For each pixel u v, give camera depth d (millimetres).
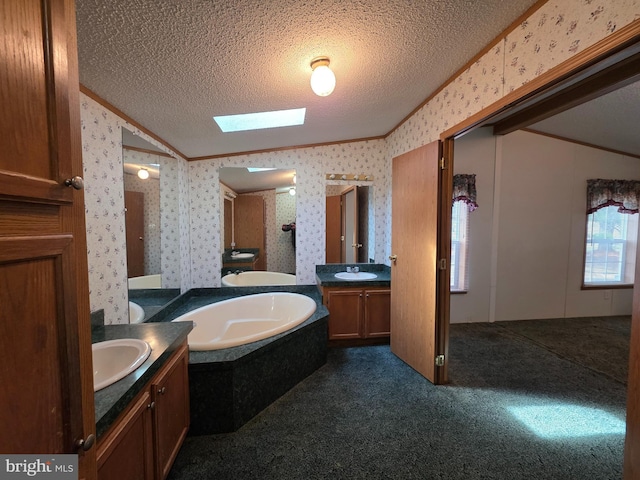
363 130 3082
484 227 3703
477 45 1612
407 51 1622
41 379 574
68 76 633
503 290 3795
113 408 935
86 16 1100
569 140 3756
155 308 2494
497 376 2412
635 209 3871
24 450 536
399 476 1454
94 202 1669
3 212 489
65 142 617
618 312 4027
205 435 1741
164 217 2635
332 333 3025
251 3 1130
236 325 2955
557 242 3840
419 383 2314
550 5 1244
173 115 2074
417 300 2459
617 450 1609
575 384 2287
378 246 3547
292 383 2258
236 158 3238
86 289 712
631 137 3330
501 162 3666
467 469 1492
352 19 1302
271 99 1994
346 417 1902
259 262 3428
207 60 1471
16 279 519
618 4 991
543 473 1466
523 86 1385
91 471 728
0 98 479
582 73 1187
